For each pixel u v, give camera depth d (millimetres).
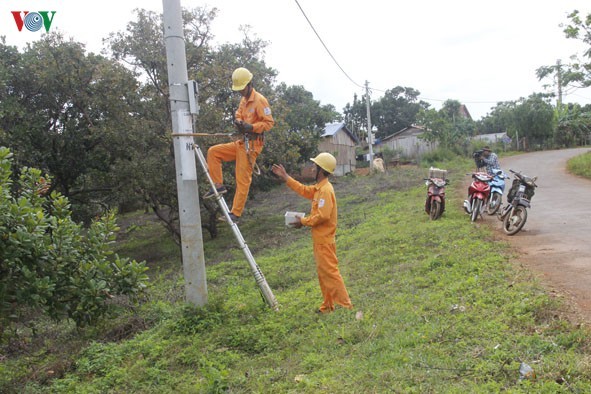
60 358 6434
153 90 14125
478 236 8836
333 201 5969
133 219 27047
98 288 5148
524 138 39844
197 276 6633
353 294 6789
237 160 6203
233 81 6035
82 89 14367
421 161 32031
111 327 7324
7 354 7055
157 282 11203
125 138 13367
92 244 5566
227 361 5141
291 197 26469
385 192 19469
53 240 5082
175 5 6590
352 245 10492
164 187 13734
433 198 11102
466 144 35469
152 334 6441
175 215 16969
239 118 6129
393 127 56969
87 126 14852
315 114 33250
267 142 15672
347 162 39719
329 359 4574
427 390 3582
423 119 34375
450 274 6680
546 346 4031
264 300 6660
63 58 13820
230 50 15672
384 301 6074
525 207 8812
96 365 5746
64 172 15672
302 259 10438
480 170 11305
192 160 6641
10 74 13133
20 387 5594
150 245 18609
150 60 13656
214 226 17281
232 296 7941
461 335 4539
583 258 6766
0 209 4551
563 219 9945
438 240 8938
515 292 5430
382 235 10117
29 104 14375
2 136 12047
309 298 6941
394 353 4297
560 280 5816
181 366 5309
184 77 6637
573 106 41750
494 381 3605
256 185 18812
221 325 6199
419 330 4797
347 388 3801
